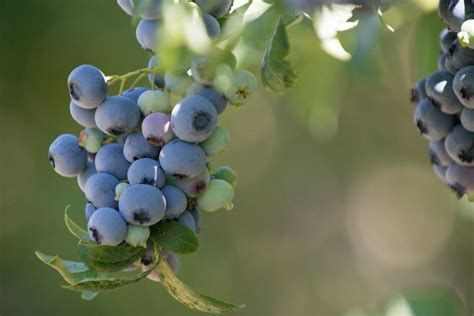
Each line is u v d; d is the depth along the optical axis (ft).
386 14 11.49
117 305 30.89
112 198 8.36
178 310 30.94
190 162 8.17
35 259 30.66
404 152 37.37
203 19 8.07
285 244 38.88
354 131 36.91
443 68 10.09
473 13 8.98
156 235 8.25
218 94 8.45
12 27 28.53
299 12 8.89
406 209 39.06
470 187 10.02
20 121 29.71
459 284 38.55
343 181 38.50
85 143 8.77
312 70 13.29
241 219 38.29
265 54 8.81
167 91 8.55
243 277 37.55
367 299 39.93
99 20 28.66
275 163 38.19
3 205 30.60
